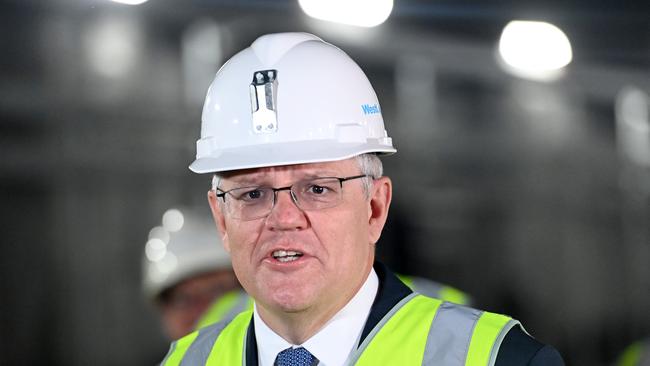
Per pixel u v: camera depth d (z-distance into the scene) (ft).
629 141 56.85
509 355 15.71
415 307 16.94
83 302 52.85
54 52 49.44
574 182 59.98
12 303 52.39
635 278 61.67
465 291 59.62
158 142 50.57
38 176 50.80
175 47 49.57
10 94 49.16
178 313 29.73
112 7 48.91
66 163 50.47
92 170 50.90
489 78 54.70
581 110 57.77
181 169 50.85
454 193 58.75
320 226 16.08
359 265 16.53
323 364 16.60
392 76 54.08
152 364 53.26
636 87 53.16
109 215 51.52
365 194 16.70
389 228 57.26
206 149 17.46
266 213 16.22
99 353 53.21
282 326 16.74
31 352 52.65
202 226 30.19
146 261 30.35
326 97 17.04
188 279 29.48
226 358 18.06
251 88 17.04
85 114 50.24
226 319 19.21
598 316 62.80
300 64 17.22
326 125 16.90
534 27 42.32
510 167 59.26
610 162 58.90
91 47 49.67
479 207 59.57
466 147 58.08
